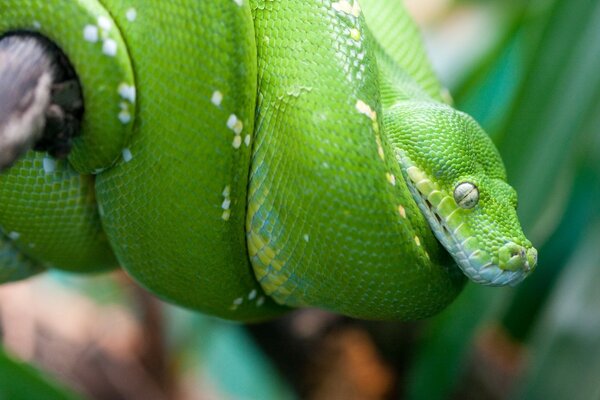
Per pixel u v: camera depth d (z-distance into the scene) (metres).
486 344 0.72
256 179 0.47
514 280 0.49
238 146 0.46
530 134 0.58
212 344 0.77
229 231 0.47
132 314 0.77
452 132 0.49
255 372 0.79
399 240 0.47
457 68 0.65
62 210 0.48
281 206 0.47
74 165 0.46
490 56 0.64
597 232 0.56
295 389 0.78
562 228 0.68
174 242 0.47
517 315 0.71
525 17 0.62
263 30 0.47
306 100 0.46
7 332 0.70
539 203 0.57
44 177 0.48
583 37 0.57
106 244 0.50
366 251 0.46
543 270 0.69
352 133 0.46
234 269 0.48
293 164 0.46
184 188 0.46
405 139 0.49
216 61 0.45
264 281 0.49
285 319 0.75
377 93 0.47
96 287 0.79
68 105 0.45
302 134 0.46
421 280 0.47
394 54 0.54
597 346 0.55
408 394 0.61
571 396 0.55
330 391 0.77
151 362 0.73
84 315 0.78
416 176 0.49
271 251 0.47
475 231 0.48
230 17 0.45
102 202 0.47
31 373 0.54
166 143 0.46
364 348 0.77
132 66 0.45
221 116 0.45
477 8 0.66
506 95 0.67
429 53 0.66
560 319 0.56
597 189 0.60
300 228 0.46
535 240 0.58
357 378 0.76
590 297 0.55
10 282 0.50
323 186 0.46
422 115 0.49
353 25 0.47
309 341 0.76
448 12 0.67
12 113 0.43
